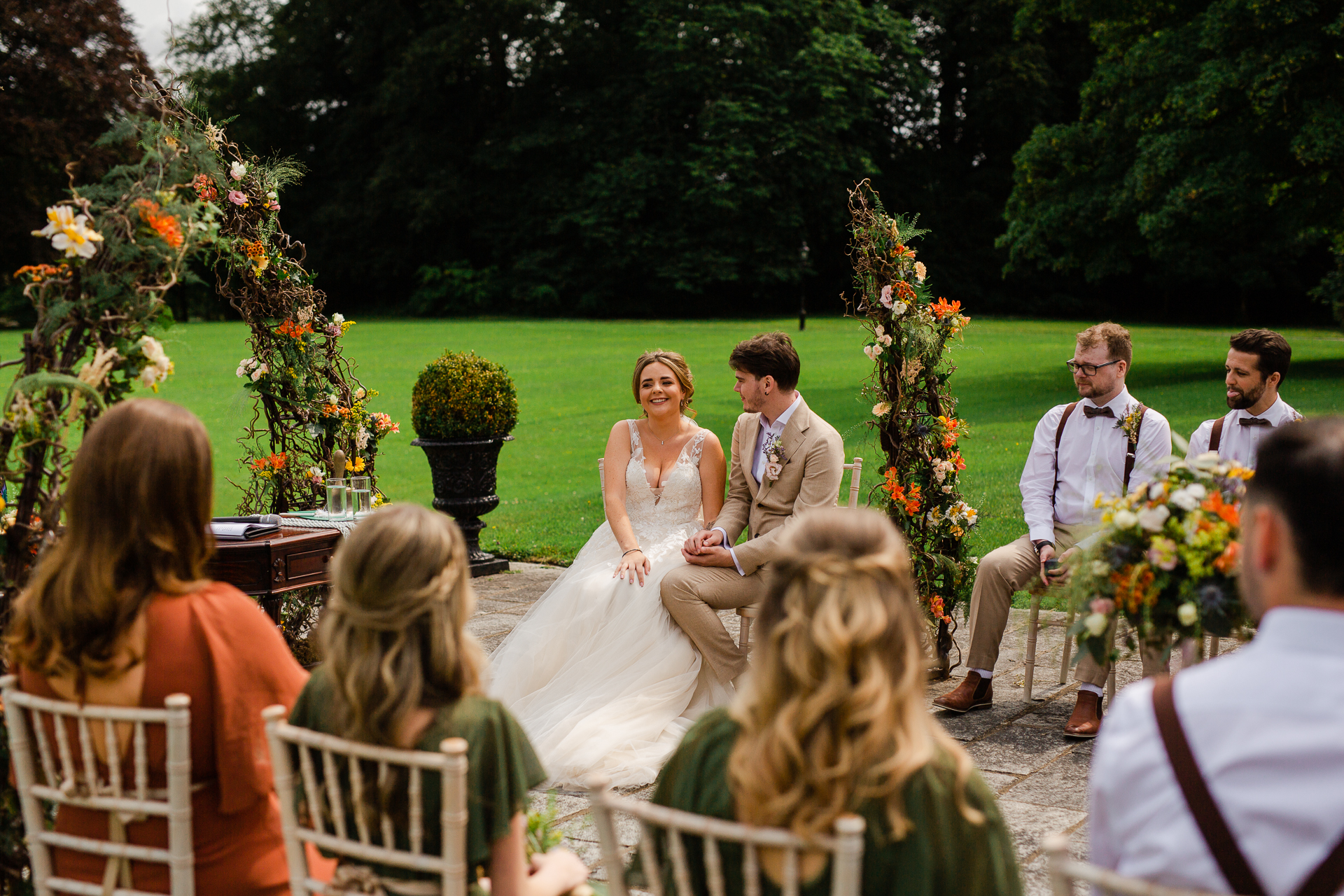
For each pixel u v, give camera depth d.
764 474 4.71
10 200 30.78
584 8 40.84
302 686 2.12
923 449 4.93
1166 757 1.33
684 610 4.45
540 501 10.35
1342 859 1.22
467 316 40.88
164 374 2.73
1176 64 18.64
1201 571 2.62
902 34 39.12
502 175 41.94
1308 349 21.81
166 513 2.02
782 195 38.91
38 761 2.13
